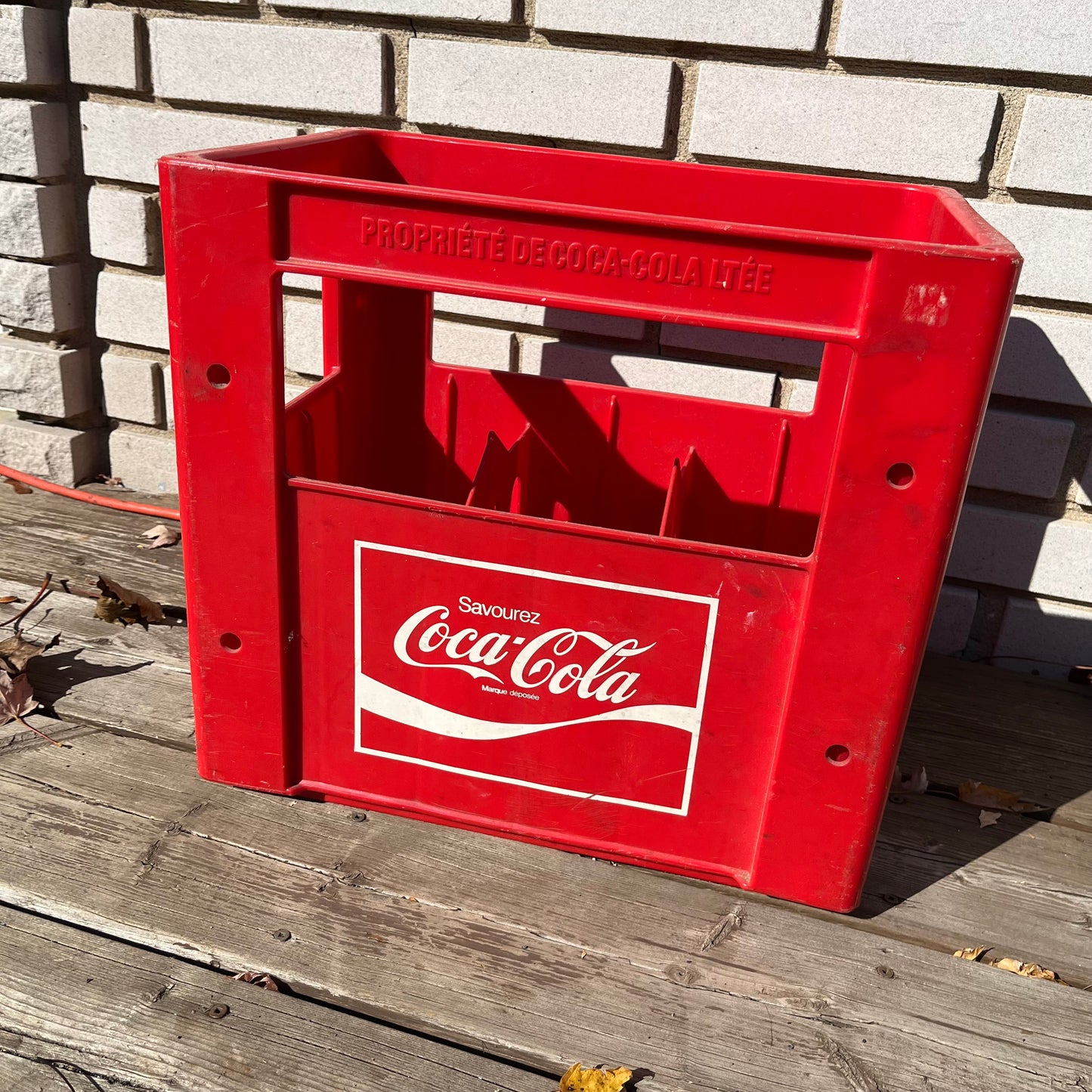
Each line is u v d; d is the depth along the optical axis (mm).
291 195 1285
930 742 1914
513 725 1507
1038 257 1940
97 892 1439
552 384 1964
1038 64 1834
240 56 2221
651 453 1979
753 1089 1237
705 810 1496
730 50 1981
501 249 1257
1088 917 1536
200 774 1660
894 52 1887
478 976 1358
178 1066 1219
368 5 2111
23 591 2152
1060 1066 1294
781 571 1322
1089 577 2098
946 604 2203
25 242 2408
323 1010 1300
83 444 2617
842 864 1460
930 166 1939
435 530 1406
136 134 2340
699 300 1234
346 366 1844
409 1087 1211
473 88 2115
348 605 1490
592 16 2000
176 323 1364
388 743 1570
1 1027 1256
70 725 1772
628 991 1353
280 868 1506
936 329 1173
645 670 1422
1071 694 2100
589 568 1377
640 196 1856
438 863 1538
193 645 1557
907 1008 1358
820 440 1889
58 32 2320
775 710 1405
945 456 1225
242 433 1405
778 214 1812
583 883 1522
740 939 1448
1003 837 1691
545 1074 1266
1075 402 1999
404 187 1251
